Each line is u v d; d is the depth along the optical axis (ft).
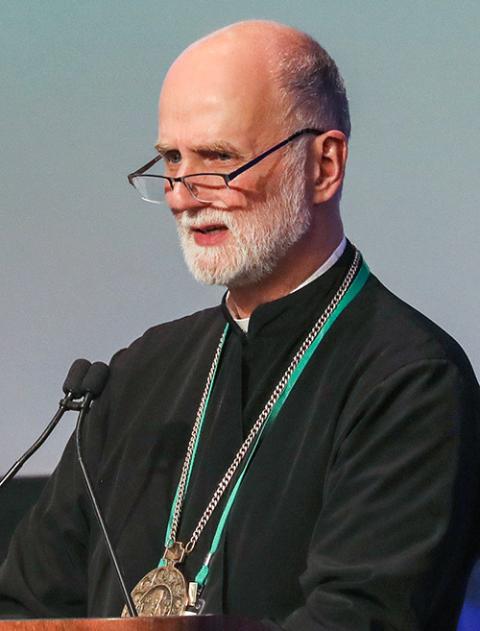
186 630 23.91
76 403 32.14
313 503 29.71
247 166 30.94
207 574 30.40
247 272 31.63
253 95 31.09
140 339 35.70
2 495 47.91
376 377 29.99
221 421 32.27
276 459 30.73
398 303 32.19
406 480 28.89
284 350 32.14
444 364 30.01
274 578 29.48
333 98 32.48
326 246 32.45
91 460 34.09
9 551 34.63
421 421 29.30
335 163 32.32
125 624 23.66
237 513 30.50
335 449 29.81
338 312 32.14
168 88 31.42
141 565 31.65
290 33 32.24
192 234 31.37
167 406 33.71
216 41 31.65
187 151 31.09
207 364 33.76
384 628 27.81
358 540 28.43
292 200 31.48
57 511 34.12
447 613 29.89
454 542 29.17
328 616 27.66
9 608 34.12
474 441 29.99
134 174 31.86
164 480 32.65
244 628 24.57
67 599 33.86
